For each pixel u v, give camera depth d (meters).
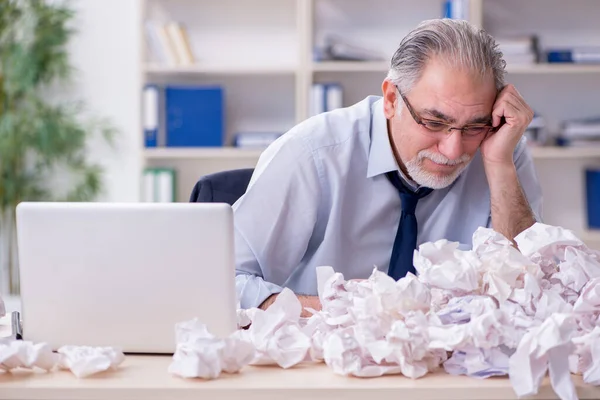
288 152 2.26
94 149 5.09
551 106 4.90
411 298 1.42
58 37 4.94
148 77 4.96
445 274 1.48
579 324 1.47
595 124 4.68
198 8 4.95
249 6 4.95
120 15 5.04
